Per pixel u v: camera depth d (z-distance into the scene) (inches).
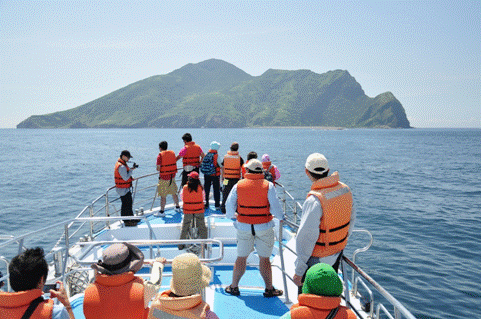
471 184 1339.8
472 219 780.0
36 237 625.9
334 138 6786.4
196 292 90.7
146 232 313.4
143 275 178.7
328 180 136.3
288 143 4562.0
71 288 213.8
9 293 82.0
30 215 841.5
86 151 3184.1
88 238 281.9
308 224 133.0
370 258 538.3
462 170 1812.3
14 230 718.5
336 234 136.4
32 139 6358.3
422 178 1510.8
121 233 312.0
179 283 89.7
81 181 1385.3
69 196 1075.9
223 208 358.6
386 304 401.4
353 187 1270.9
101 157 2534.5
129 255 102.0
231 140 5300.2
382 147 4008.4
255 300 188.9
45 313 82.1
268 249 184.2
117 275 98.0
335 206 133.5
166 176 369.4
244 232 182.9
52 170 1740.9
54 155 2726.4
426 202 978.7
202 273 94.0
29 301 82.7
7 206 936.3
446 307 393.7
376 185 1316.4
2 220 796.0
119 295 97.5
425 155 2847.0
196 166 389.7
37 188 1226.6
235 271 192.5
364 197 1061.1
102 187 1240.8
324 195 133.0
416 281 457.4
